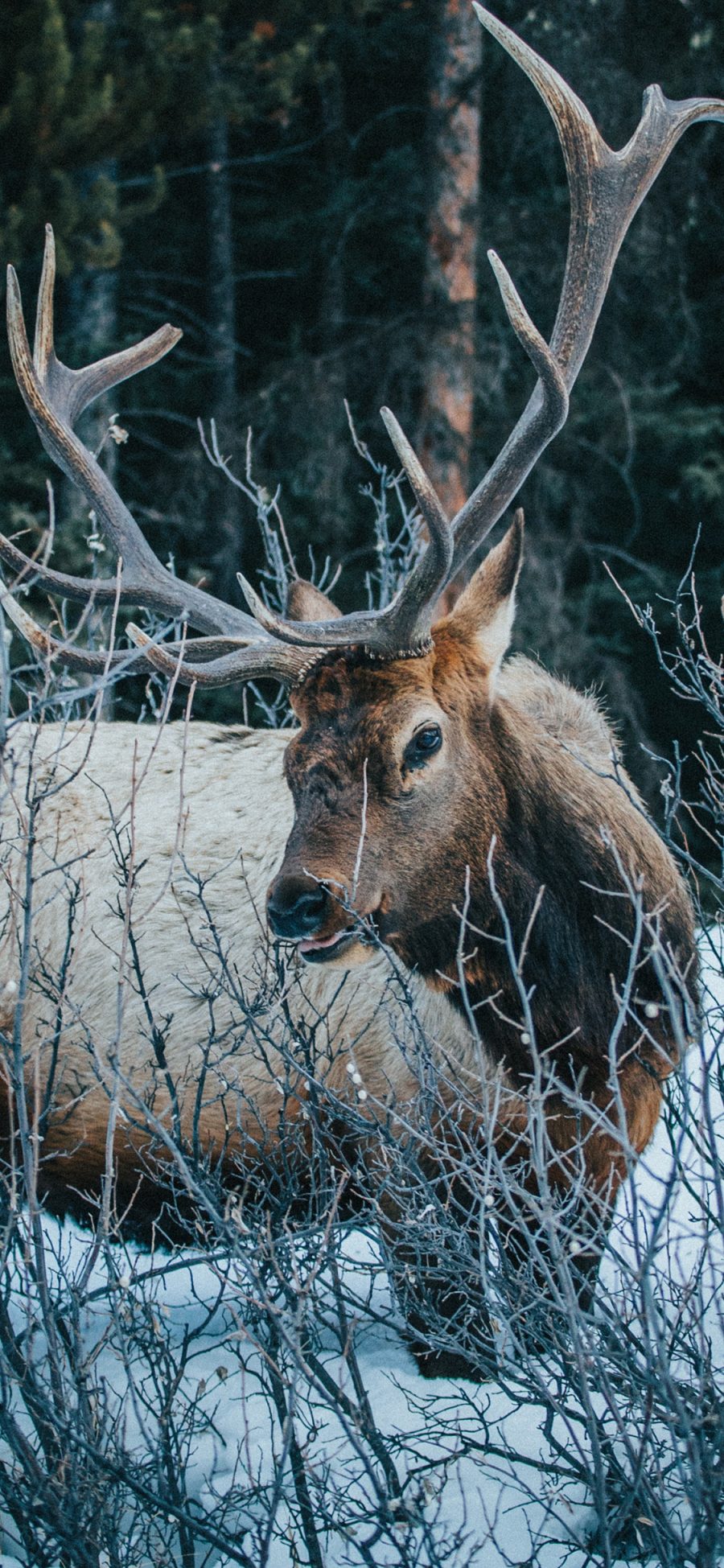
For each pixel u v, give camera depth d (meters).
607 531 24.72
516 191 24.02
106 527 6.93
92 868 7.34
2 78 18.48
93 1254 5.34
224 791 7.44
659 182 21.62
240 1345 6.68
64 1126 7.23
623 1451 5.63
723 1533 4.83
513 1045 6.20
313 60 21.91
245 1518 5.72
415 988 6.55
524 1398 5.34
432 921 6.07
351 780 5.83
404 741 5.83
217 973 7.05
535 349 5.87
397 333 20.83
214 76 20.48
